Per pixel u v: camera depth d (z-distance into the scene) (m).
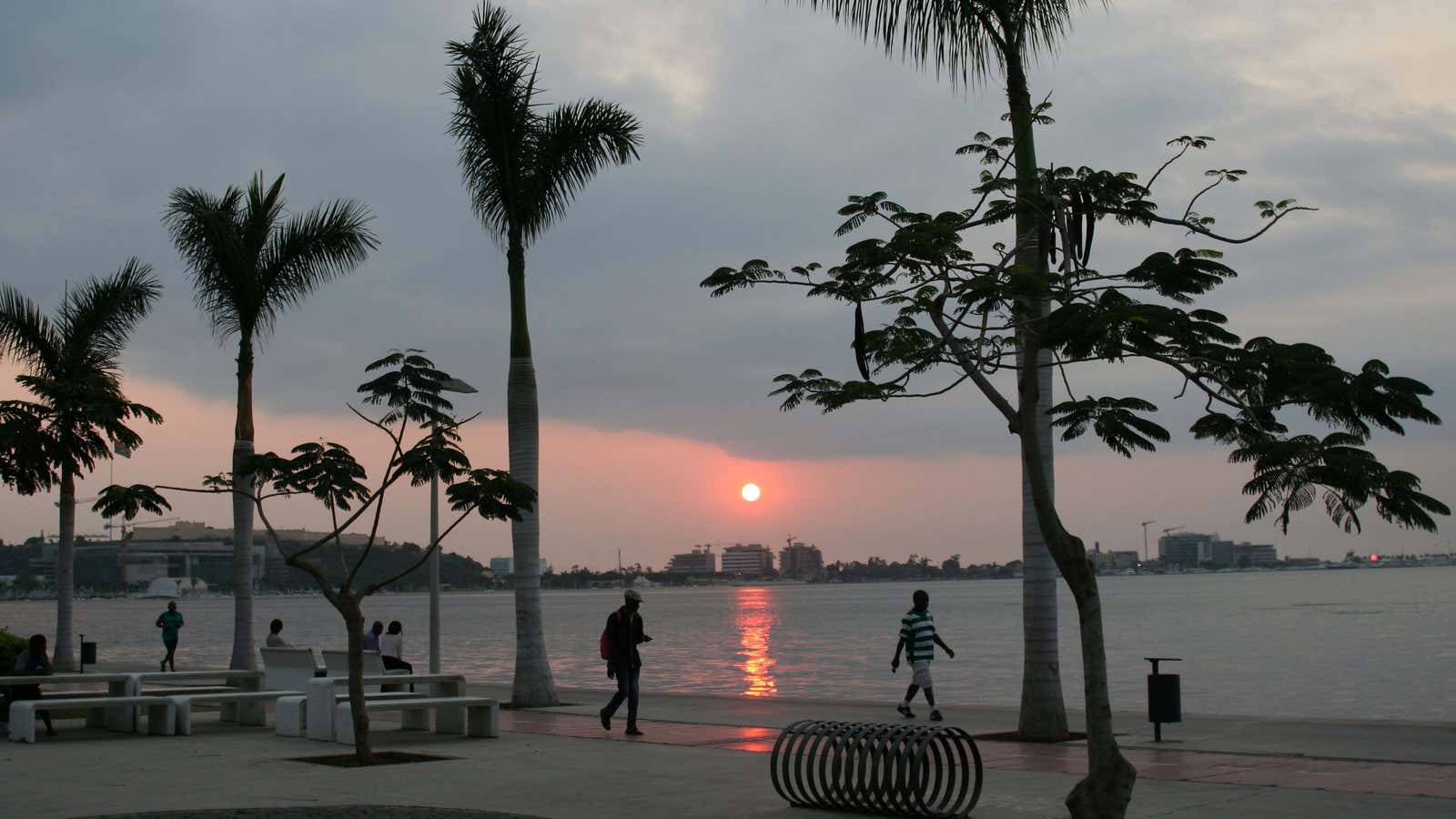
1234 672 34.84
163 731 18.36
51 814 11.05
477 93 21.56
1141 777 12.30
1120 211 10.92
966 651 49.69
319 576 14.92
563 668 43.44
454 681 18.05
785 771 11.54
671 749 15.78
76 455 28.62
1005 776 12.80
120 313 31.30
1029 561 15.89
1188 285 9.65
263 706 19.69
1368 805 10.56
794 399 11.20
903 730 10.96
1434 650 42.72
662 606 178.38
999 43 12.93
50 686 27.17
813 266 11.05
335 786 12.86
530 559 21.73
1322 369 8.05
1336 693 27.95
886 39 12.89
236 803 11.79
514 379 21.67
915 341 10.72
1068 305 8.79
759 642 62.75
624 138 22.05
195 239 26.56
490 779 13.27
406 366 15.49
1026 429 9.88
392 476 15.38
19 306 30.28
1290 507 7.49
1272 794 11.24
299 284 27.41
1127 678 33.44
